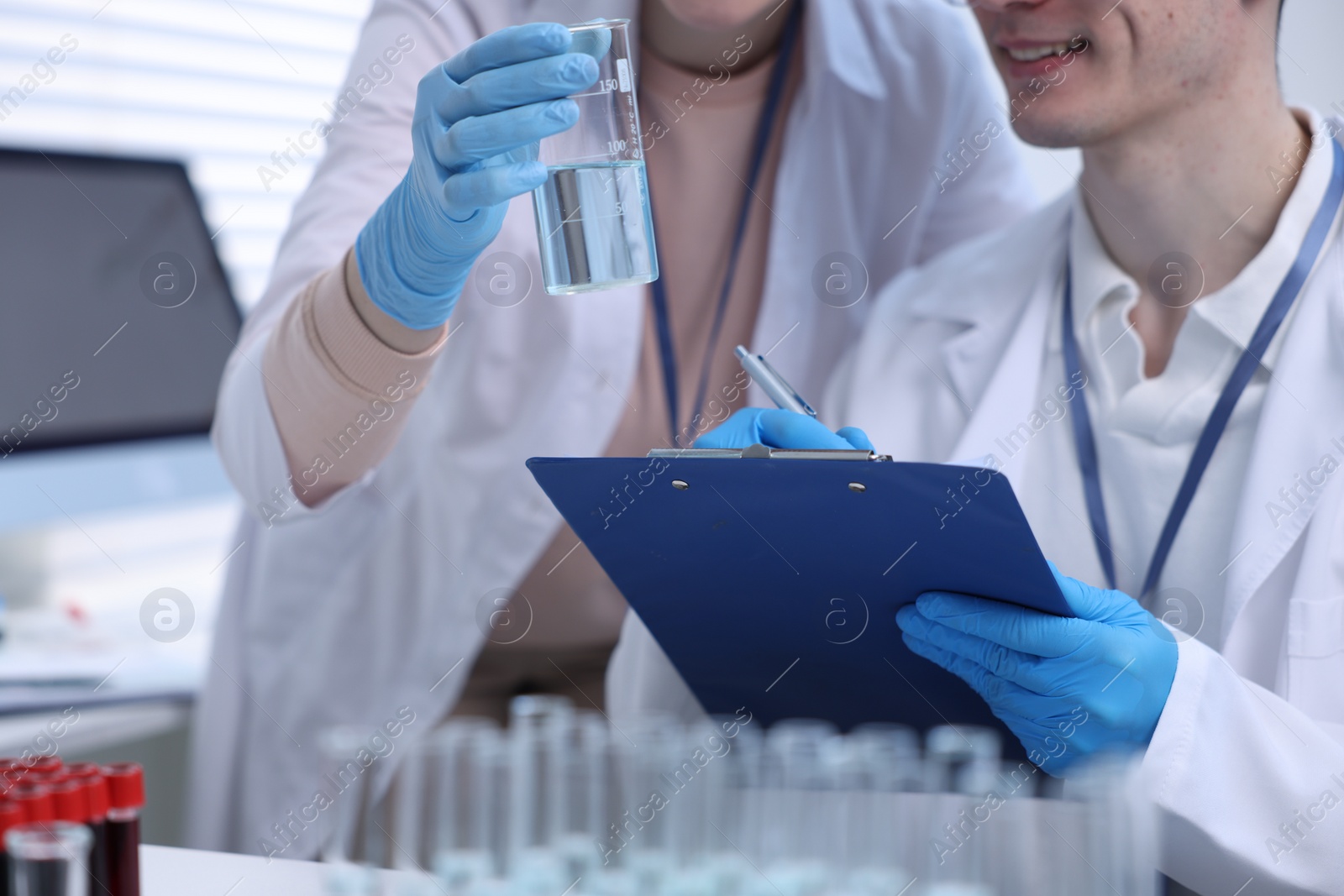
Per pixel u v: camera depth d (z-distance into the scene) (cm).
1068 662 102
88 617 231
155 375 235
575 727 107
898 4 179
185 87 260
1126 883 90
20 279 214
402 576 173
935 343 160
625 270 94
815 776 99
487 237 117
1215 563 128
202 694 187
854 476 86
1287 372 125
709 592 109
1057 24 125
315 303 132
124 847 80
